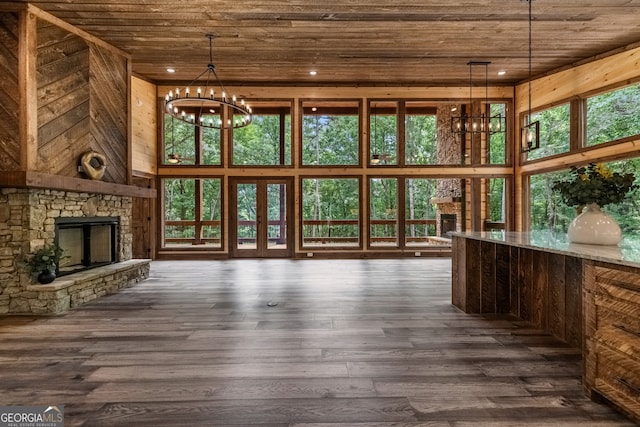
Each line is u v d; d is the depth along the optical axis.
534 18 4.98
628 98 5.96
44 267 3.94
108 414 1.95
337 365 2.55
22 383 2.29
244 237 8.62
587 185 2.62
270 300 4.40
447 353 2.76
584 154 6.57
